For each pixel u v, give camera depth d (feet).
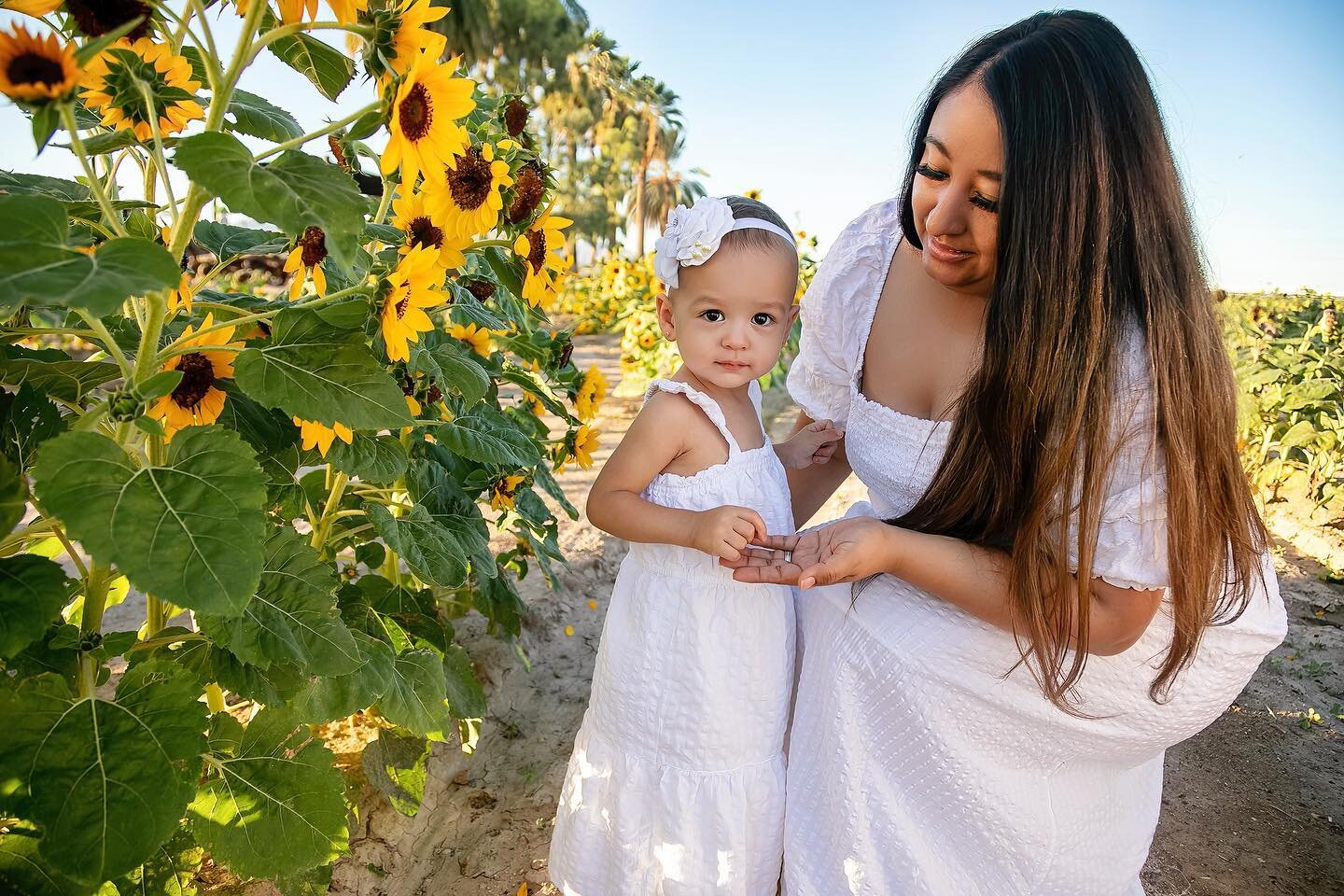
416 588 7.79
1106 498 3.84
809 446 5.85
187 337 3.54
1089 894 4.69
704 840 4.80
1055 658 4.00
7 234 2.48
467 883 6.22
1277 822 7.45
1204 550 3.83
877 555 4.09
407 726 4.87
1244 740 8.66
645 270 30.48
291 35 3.87
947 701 4.38
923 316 5.09
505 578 8.02
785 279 4.74
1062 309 3.78
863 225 5.54
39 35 2.52
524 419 7.70
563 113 102.22
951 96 4.13
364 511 5.44
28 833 3.76
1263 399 16.97
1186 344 3.80
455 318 6.30
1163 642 4.31
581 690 8.88
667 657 4.78
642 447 4.73
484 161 4.45
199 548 2.89
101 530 2.84
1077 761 4.52
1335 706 9.30
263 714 4.50
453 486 6.18
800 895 4.71
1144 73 3.92
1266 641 4.44
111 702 3.48
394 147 3.29
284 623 3.85
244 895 5.54
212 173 2.81
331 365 3.61
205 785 4.29
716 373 4.78
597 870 5.06
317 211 2.88
